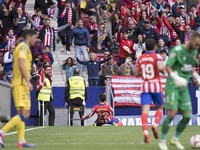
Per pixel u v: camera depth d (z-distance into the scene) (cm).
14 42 7138
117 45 7450
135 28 7375
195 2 9262
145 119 3781
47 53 6881
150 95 3831
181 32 7475
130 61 6769
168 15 8075
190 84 6681
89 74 6719
